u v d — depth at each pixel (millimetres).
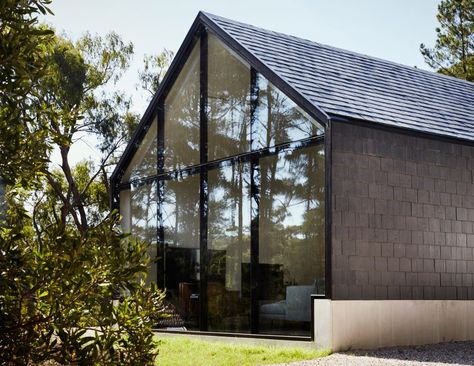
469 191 11500
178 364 8102
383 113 10922
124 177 15234
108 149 25250
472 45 31609
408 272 10445
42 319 4227
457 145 11453
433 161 11055
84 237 4430
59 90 23266
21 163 4441
